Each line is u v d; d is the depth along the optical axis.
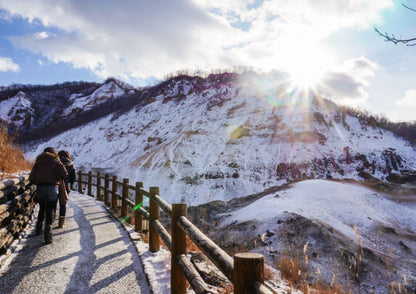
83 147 74.31
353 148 50.69
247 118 62.22
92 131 85.31
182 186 36.88
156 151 51.53
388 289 7.35
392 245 14.33
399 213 19.72
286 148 48.97
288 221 13.17
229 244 10.36
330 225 14.63
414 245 15.10
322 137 53.59
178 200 33.44
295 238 11.64
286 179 40.19
